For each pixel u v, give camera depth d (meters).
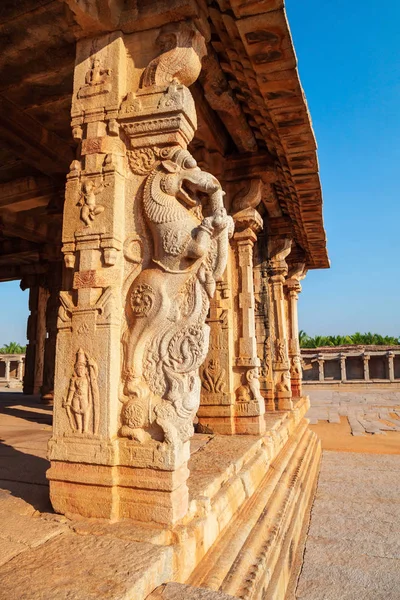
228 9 3.46
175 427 2.60
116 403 2.73
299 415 8.83
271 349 8.42
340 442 10.11
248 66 4.08
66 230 3.00
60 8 3.93
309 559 4.01
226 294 5.63
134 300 2.81
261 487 4.14
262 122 5.08
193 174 2.81
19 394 12.72
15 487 3.21
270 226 8.48
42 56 4.62
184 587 2.03
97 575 1.92
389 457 8.55
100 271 2.87
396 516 5.14
